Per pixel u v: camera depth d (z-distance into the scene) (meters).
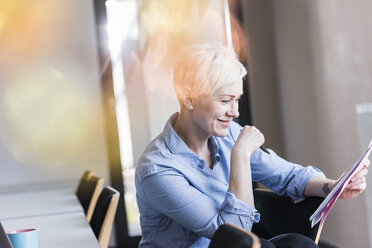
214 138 1.46
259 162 1.52
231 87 1.31
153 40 4.23
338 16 3.33
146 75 4.24
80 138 4.28
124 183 4.26
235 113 1.34
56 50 4.27
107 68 4.26
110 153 4.25
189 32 4.23
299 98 3.99
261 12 4.35
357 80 3.15
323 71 3.59
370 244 3.11
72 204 2.63
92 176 2.95
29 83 4.22
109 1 4.25
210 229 1.31
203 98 1.32
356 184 1.38
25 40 4.22
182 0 4.23
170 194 1.32
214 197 1.39
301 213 1.41
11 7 4.20
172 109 4.21
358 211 3.24
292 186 1.46
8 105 4.19
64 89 4.27
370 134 3.03
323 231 3.76
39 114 4.23
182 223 1.33
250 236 0.87
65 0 4.27
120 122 4.26
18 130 4.20
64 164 4.26
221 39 4.28
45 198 3.08
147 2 4.24
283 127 4.32
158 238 1.42
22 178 4.20
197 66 1.32
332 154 3.56
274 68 4.36
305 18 3.76
